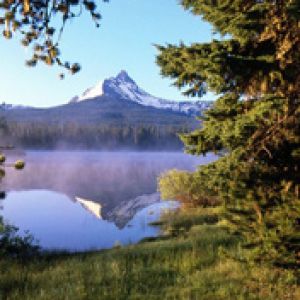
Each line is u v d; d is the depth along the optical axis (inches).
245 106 270.1
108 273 395.5
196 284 342.3
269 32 235.3
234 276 348.8
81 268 430.0
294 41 231.5
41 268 464.4
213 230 681.6
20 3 130.1
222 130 253.6
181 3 273.6
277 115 240.4
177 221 909.8
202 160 4948.3
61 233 893.8
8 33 131.4
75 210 1267.2
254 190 265.0
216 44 243.9
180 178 1080.2
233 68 239.0
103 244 770.2
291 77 244.8
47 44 135.7
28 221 1050.1
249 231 287.1
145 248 536.1
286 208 255.1
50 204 1386.6
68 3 131.1
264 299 293.4
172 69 274.4
